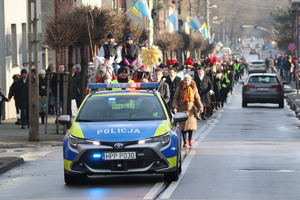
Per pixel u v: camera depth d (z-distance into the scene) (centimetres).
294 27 17625
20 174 2798
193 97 3694
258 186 2336
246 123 5491
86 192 2292
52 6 7650
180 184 2400
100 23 5534
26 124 5034
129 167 2336
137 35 7319
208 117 6056
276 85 7525
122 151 2319
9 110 5966
